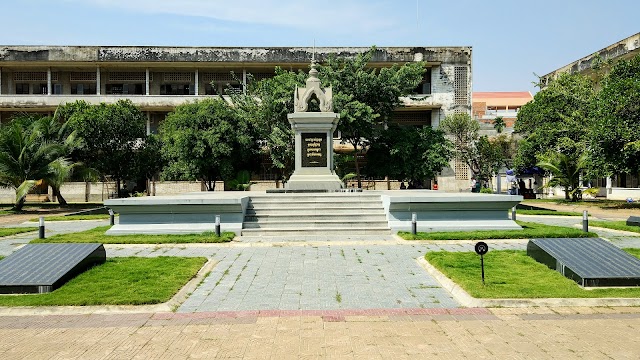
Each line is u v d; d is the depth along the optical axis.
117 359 5.75
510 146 45.56
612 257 9.16
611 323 6.89
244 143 33.28
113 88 46.19
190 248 12.73
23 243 14.19
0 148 26.11
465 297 7.96
